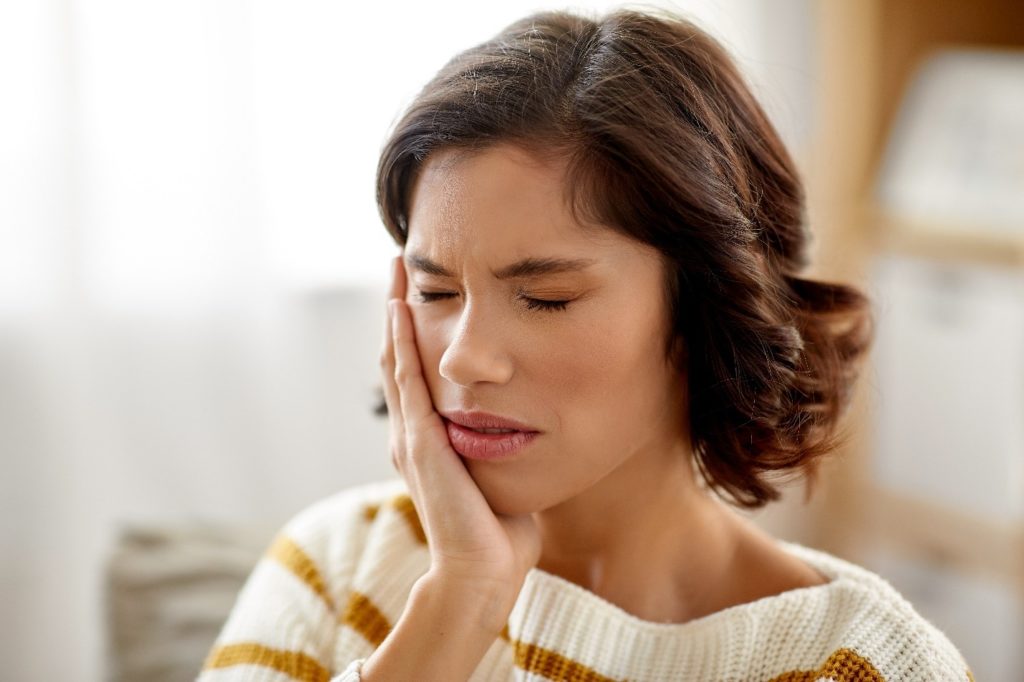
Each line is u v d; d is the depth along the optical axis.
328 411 1.82
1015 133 1.83
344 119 1.73
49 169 1.59
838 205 2.01
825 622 0.80
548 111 0.69
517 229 0.69
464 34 1.74
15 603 1.67
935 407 1.92
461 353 0.70
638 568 0.84
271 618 0.89
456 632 0.75
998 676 1.86
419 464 0.77
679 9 0.91
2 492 1.64
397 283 0.83
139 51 1.63
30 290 1.61
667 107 0.73
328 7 1.70
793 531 2.11
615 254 0.71
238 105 1.68
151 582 1.17
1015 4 2.08
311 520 0.97
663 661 0.81
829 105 1.98
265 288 1.74
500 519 0.79
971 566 1.90
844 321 0.89
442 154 0.71
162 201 1.67
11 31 1.55
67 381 1.65
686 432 0.83
